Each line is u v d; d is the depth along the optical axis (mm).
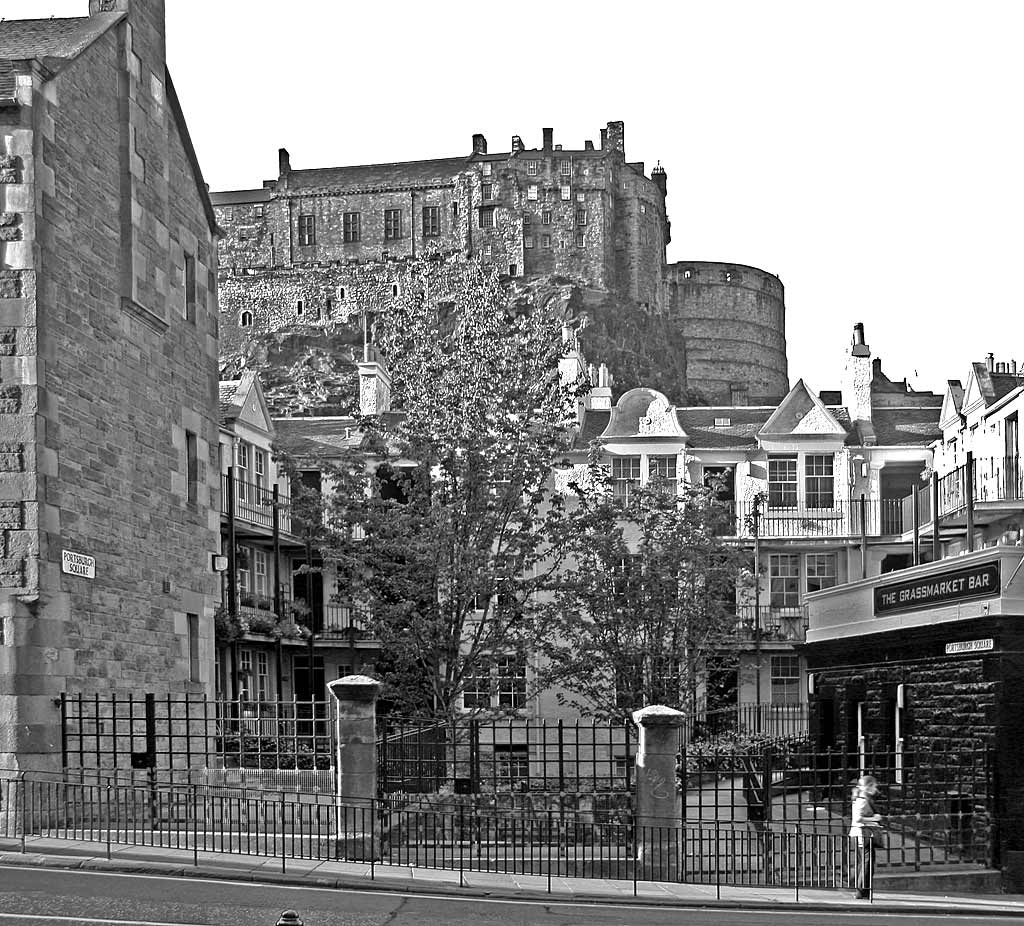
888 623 28344
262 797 21703
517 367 32375
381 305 136125
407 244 137875
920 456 48156
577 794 21203
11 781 18312
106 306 23312
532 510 31453
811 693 33688
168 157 26562
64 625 20984
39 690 20156
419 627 29188
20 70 20953
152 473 25156
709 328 142000
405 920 15125
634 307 134250
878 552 46906
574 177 135250
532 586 31188
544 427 31891
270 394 134000
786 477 47438
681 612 34062
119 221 24094
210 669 27781
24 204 20797
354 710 20438
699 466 47188
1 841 18859
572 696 40719
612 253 135500
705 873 20609
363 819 19469
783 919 16938
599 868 20453
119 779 22406
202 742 26391
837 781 30359
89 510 22188
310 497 31359
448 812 21328
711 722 41062
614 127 139250
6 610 20172
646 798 20453
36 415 20500
